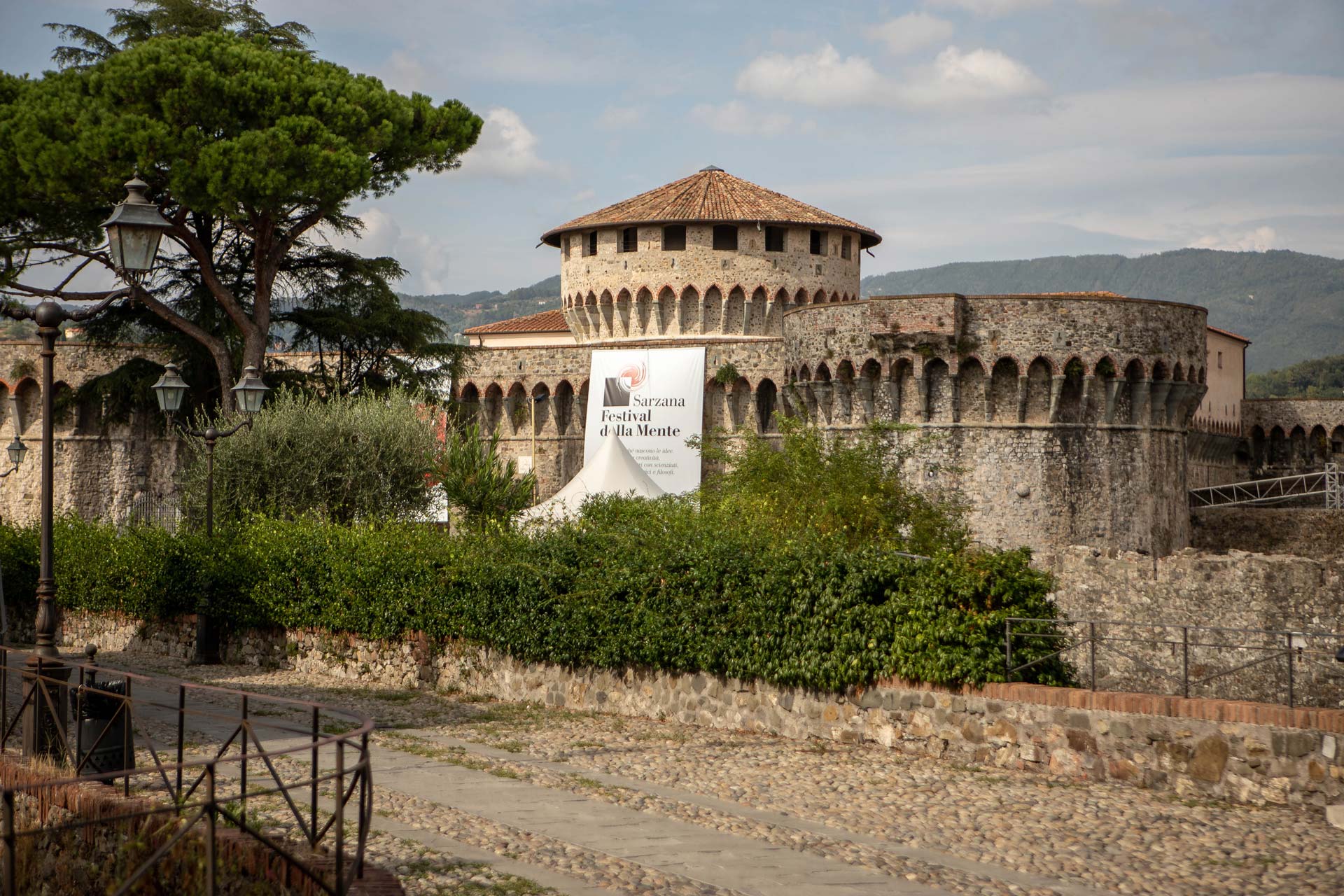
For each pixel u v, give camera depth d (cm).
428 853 1345
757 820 1540
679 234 7469
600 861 1323
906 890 1236
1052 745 1883
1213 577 3459
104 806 1466
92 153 4556
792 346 5919
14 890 1073
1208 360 8244
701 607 2333
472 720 2416
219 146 4650
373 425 4438
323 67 5312
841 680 2125
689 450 6259
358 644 3064
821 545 2302
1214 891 1267
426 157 5541
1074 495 5350
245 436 4281
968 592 2025
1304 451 8812
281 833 1406
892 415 5475
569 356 7075
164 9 5850
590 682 2561
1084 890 1261
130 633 3753
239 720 1391
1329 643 3247
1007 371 5362
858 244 7844
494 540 2898
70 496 6838
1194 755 1748
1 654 2369
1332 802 1628
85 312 1852
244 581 3309
